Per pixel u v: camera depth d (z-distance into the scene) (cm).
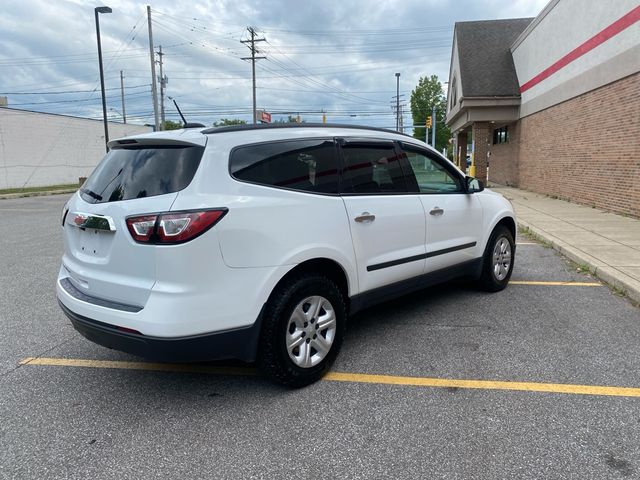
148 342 286
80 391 350
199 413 316
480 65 2177
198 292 288
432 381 354
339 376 365
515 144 2100
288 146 347
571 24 1411
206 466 262
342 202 368
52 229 1175
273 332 322
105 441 287
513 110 2055
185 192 292
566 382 347
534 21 1783
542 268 683
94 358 407
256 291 311
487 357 392
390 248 411
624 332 438
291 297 328
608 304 518
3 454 274
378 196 403
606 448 270
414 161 454
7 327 483
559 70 1520
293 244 328
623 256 689
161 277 286
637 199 1042
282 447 278
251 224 307
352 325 470
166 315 283
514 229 590
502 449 271
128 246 296
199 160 302
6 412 321
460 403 322
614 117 1144
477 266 530
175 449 278
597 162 1244
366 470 256
